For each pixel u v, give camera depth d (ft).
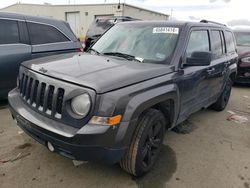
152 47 10.87
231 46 17.74
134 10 80.64
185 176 9.87
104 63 9.50
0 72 14.75
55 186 8.79
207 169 10.47
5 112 14.88
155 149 10.02
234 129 14.92
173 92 9.84
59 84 7.90
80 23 82.99
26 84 9.41
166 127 10.99
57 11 85.20
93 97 7.32
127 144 8.03
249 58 24.99
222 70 15.31
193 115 16.88
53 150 8.20
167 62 10.22
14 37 15.28
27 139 11.73
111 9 76.28
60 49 17.03
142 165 9.22
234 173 10.33
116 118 7.50
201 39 12.75
